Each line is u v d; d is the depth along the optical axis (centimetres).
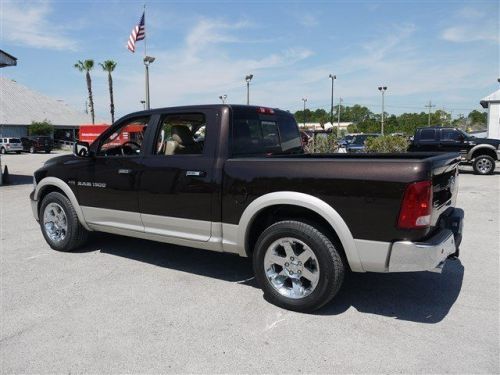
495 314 372
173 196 445
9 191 1209
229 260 531
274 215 405
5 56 1372
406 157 461
